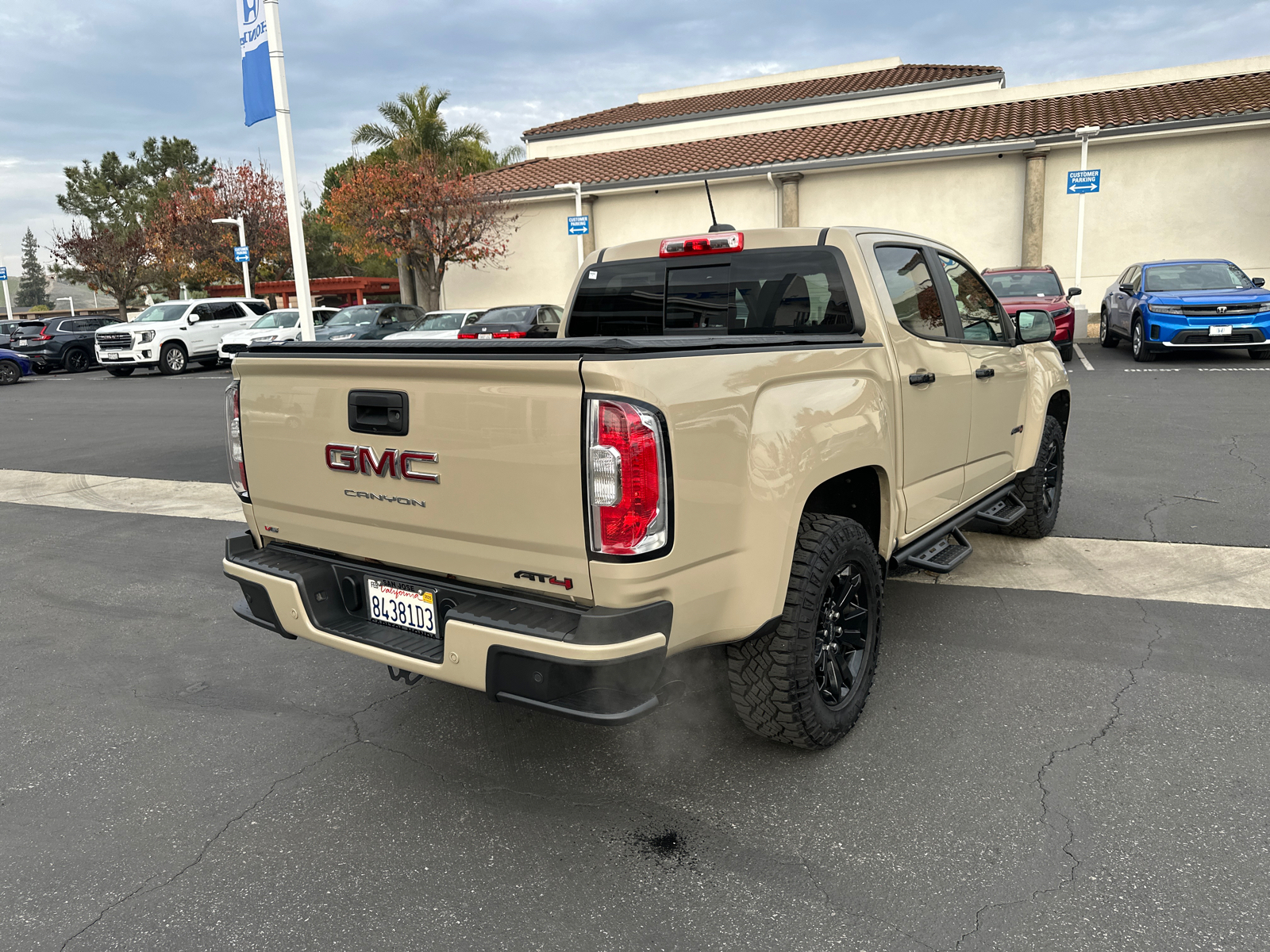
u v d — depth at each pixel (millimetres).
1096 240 20594
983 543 5828
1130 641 4191
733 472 2672
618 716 2432
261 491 3246
